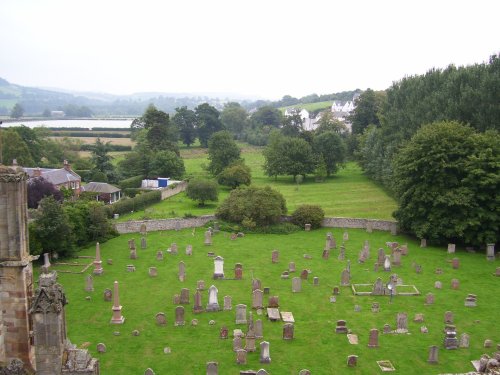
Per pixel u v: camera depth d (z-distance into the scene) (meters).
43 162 121.69
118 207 76.38
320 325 39.78
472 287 48.31
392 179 77.38
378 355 35.00
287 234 68.31
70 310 42.41
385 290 46.47
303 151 114.19
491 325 39.94
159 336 37.78
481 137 62.59
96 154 116.69
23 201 27.09
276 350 35.69
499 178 58.50
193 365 33.53
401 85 106.19
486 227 59.28
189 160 150.25
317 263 55.72
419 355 35.03
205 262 56.00
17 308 27.17
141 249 60.88
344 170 131.00
